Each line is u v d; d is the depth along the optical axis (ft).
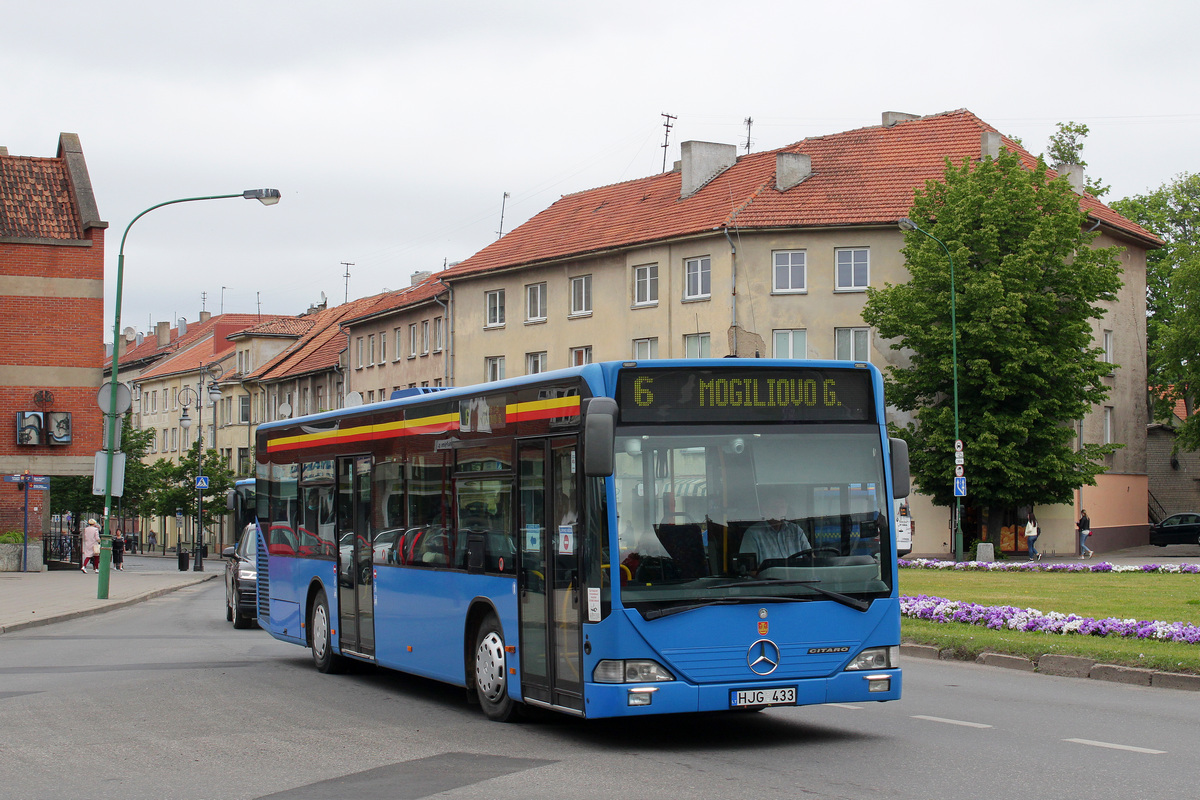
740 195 164.04
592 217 187.52
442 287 212.43
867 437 33.76
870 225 153.38
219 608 99.09
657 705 31.07
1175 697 42.01
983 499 141.79
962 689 44.47
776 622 32.01
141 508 242.99
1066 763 29.73
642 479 31.76
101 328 155.63
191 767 30.68
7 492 159.53
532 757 31.65
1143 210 208.74
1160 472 206.59
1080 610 65.98
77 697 44.04
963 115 166.50
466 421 39.75
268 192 98.48
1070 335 138.10
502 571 36.94
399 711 40.63
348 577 49.57
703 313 160.45
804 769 29.53
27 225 155.74
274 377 286.66
